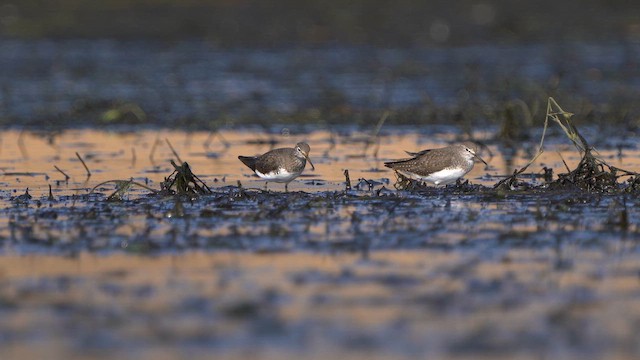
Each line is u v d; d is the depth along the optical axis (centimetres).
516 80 3469
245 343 1030
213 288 1207
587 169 1811
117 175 2066
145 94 3338
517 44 4391
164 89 3441
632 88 3344
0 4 4959
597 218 1567
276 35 4569
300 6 5028
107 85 3525
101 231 1503
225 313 1116
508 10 4922
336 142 2525
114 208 1677
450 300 1153
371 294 1177
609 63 3900
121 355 998
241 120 2875
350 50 4300
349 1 5094
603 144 2431
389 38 4516
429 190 1828
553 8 4959
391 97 3247
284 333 1055
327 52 4266
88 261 1335
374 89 3416
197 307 1139
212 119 2873
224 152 2405
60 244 1425
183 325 1082
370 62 4025
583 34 4531
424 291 1188
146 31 4628
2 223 1573
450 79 3619
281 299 1163
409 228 1505
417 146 2438
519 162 2219
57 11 4903
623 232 1468
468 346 1016
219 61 4066
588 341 1027
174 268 1295
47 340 1041
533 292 1182
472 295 1172
